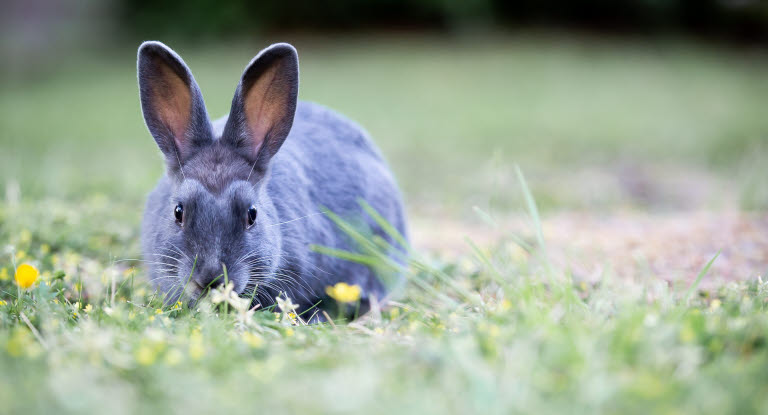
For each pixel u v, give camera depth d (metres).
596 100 21.42
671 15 34.56
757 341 3.05
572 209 9.77
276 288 4.76
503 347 2.92
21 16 32.78
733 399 2.42
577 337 2.94
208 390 2.51
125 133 16.11
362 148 6.04
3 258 5.46
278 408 2.39
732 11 34.84
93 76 26.62
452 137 16.00
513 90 23.00
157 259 4.60
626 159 13.84
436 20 34.03
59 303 4.04
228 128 4.76
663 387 2.51
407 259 4.33
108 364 2.82
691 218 7.87
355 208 5.57
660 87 23.78
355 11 33.72
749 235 6.75
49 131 16.30
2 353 2.87
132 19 32.91
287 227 4.82
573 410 2.36
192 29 32.25
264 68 4.77
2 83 25.59
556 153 14.29
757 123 17.33
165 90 4.85
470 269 5.78
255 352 3.07
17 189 7.50
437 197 10.47
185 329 3.47
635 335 2.96
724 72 26.92
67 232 6.20
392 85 23.42
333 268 5.31
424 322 3.95
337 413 2.35
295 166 5.16
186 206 4.35
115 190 9.14
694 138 15.70
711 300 4.53
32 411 2.35
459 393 2.53
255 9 32.91
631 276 5.52
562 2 34.53
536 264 5.96
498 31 33.59
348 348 3.24
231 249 4.27
